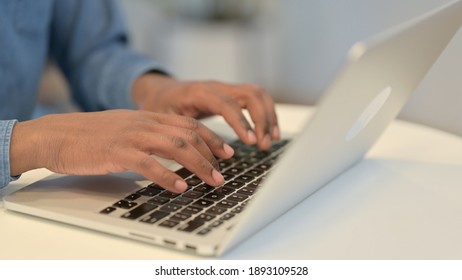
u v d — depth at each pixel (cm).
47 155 77
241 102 98
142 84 125
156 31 284
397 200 79
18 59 124
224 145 82
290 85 262
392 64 67
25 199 75
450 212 75
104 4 144
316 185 79
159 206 71
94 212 70
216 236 64
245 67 275
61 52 146
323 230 70
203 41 273
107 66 134
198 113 103
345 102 61
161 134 75
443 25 74
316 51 240
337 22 220
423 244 67
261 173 83
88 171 76
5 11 121
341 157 79
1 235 69
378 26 187
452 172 89
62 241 68
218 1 278
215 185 75
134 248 66
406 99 85
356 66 57
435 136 106
